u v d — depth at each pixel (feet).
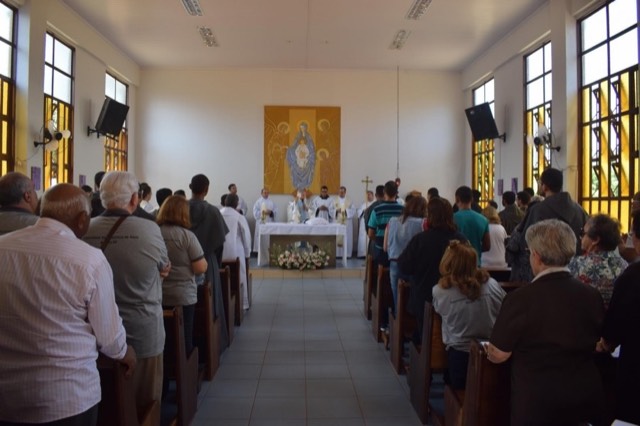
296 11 29.12
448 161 42.96
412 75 42.93
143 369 9.07
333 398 13.17
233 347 17.40
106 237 8.63
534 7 28.99
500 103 35.91
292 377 14.64
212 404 12.75
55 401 5.72
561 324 6.93
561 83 26.76
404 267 12.88
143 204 29.37
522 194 21.57
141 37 34.30
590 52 25.71
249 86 42.32
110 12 29.71
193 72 42.19
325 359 16.21
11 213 9.32
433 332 11.50
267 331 19.40
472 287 10.22
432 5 28.40
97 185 20.18
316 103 42.52
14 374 5.68
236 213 21.29
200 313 14.11
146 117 42.06
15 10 25.00
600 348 7.83
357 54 38.06
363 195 42.60
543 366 6.97
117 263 8.57
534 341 7.00
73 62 31.19
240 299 20.15
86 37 31.71
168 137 42.14
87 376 6.00
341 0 27.48
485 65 37.68
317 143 42.37
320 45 35.78
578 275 9.33
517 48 32.19
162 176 42.06
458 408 9.58
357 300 24.94
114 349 6.33
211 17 30.25
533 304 7.01
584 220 13.96
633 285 7.21
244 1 27.66
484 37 34.22
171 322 10.77
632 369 7.27
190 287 12.08
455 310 10.36
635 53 22.47
